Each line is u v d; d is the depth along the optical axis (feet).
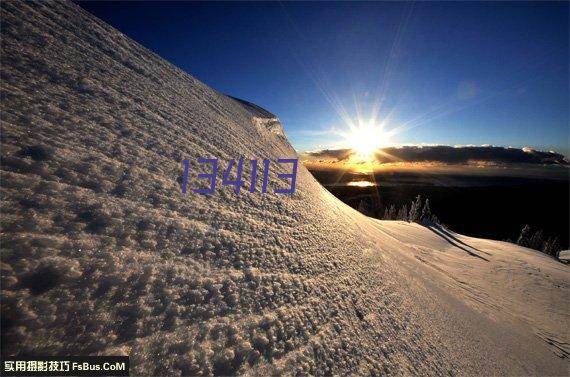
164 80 22.18
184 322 7.30
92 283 6.76
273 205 17.08
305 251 14.60
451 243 95.14
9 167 7.77
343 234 22.24
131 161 11.51
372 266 20.26
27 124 9.29
